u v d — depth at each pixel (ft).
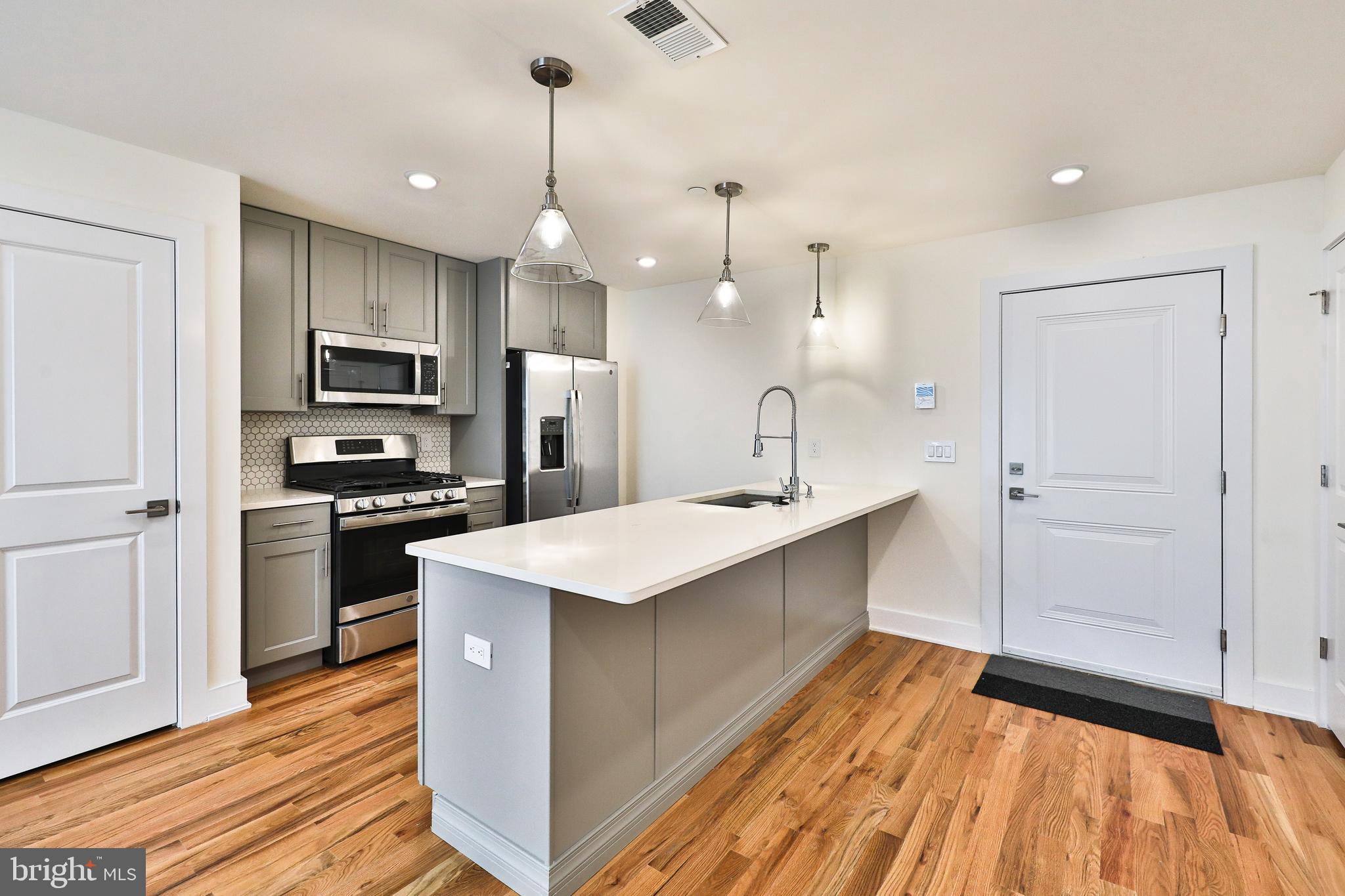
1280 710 8.41
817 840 5.91
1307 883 5.30
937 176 8.29
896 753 7.45
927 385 11.14
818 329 10.87
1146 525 9.37
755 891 5.28
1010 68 5.80
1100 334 9.66
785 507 9.00
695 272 13.53
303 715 8.31
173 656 7.86
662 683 6.36
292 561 9.41
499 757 5.45
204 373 8.04
